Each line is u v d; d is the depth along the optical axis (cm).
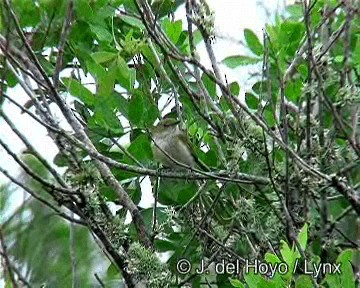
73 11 1266
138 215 1230
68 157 1180
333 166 1198
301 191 1217
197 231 1243
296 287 1030
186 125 1305
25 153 1259
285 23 1292
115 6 1321
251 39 1306
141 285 1160
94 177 1166
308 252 1159
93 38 1319
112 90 1227
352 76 1279
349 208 1243
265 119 1244
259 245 1219
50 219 1436
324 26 1257
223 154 1274
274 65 1317
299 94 1248
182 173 1245
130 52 1244
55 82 1179
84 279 1434
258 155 1214
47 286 1413
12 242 1401
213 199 1301
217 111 1214
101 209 1188
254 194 1255
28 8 1252
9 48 1140
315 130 1218
